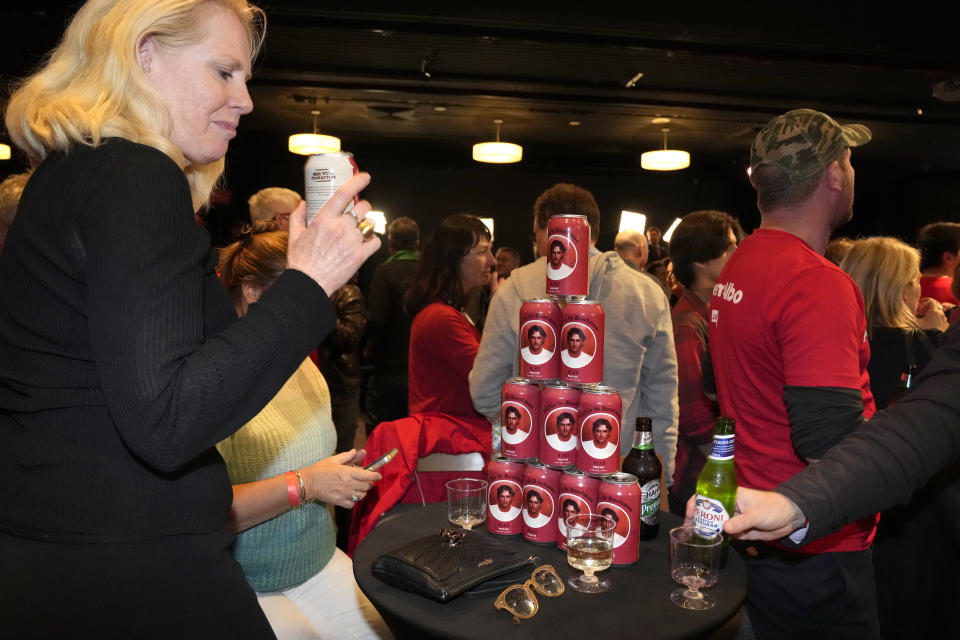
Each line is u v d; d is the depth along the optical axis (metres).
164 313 0.68
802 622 1.40
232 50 0.85
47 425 0.75
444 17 4.31
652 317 1.90
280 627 1.44
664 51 4.91
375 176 9.81
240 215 9.11
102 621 0.76
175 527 0.80
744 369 1.44
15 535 0.75
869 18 4.43
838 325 1.25
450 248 2.28
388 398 3.80
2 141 6.40
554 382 1.31
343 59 5.59
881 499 0.88
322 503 1.63
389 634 1.48
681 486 2.27
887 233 11.23
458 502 1.39
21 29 4.81
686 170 10.34
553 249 1.28
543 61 5.52
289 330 0.75
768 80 5.93
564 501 1.25
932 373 0.96
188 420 0.67
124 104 0.79
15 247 0.78
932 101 6.56
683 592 1.11
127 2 0.80
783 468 1.41
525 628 0.99
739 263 1.49
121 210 0.70
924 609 1.88
